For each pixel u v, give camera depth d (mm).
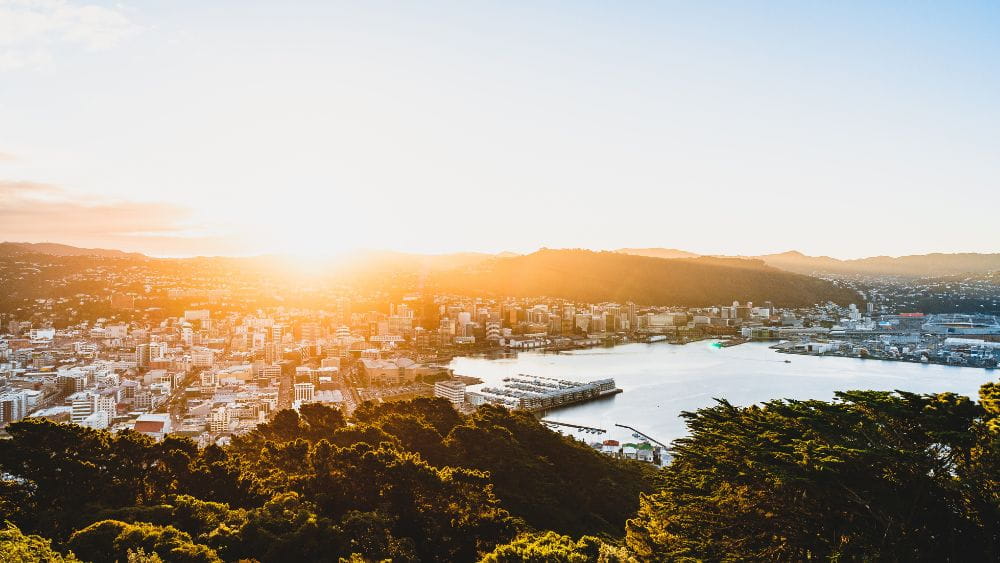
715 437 41906
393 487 56312
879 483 34156
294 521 48094
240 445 81438
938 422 35000
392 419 85125
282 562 44219
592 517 77250
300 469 65812
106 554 39500
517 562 40812
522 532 57562
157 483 58094
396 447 73062
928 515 33469
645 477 97625
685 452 42250
